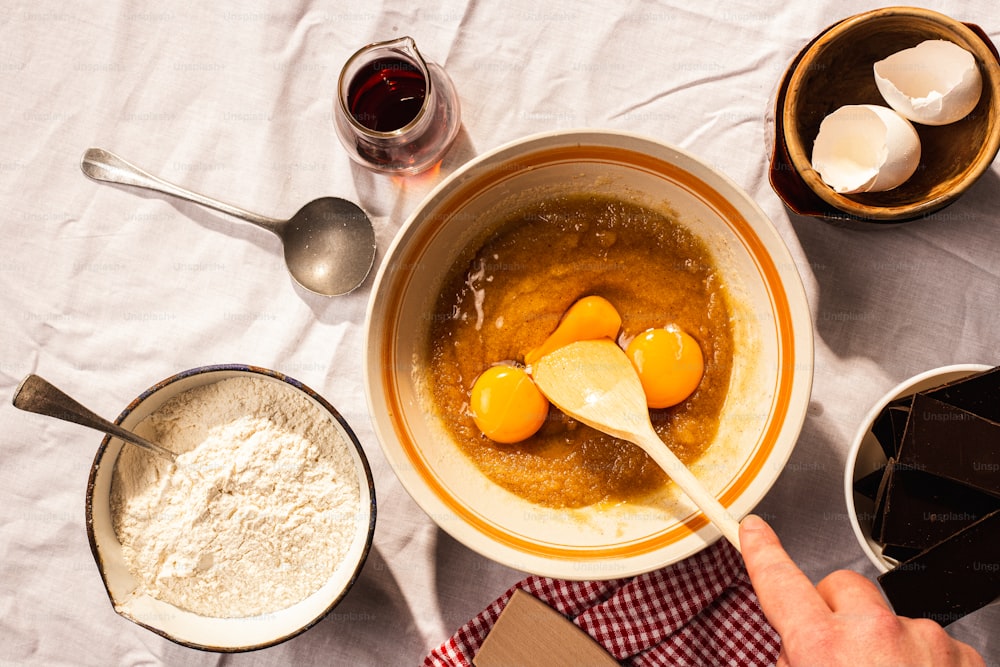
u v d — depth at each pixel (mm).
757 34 590
